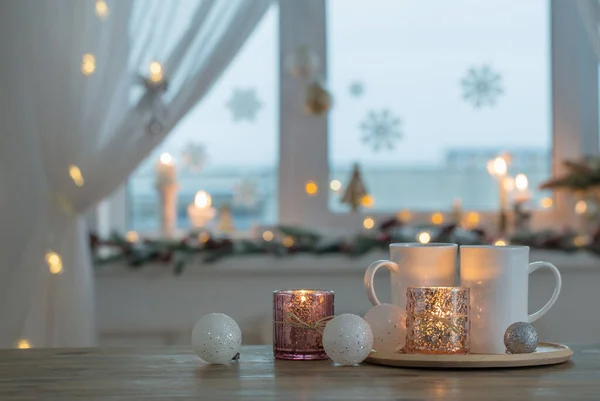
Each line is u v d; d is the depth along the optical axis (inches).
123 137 86.4
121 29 86.2
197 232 98.4
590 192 97.6
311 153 105.2
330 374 33.6
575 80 105.2
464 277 36.9
